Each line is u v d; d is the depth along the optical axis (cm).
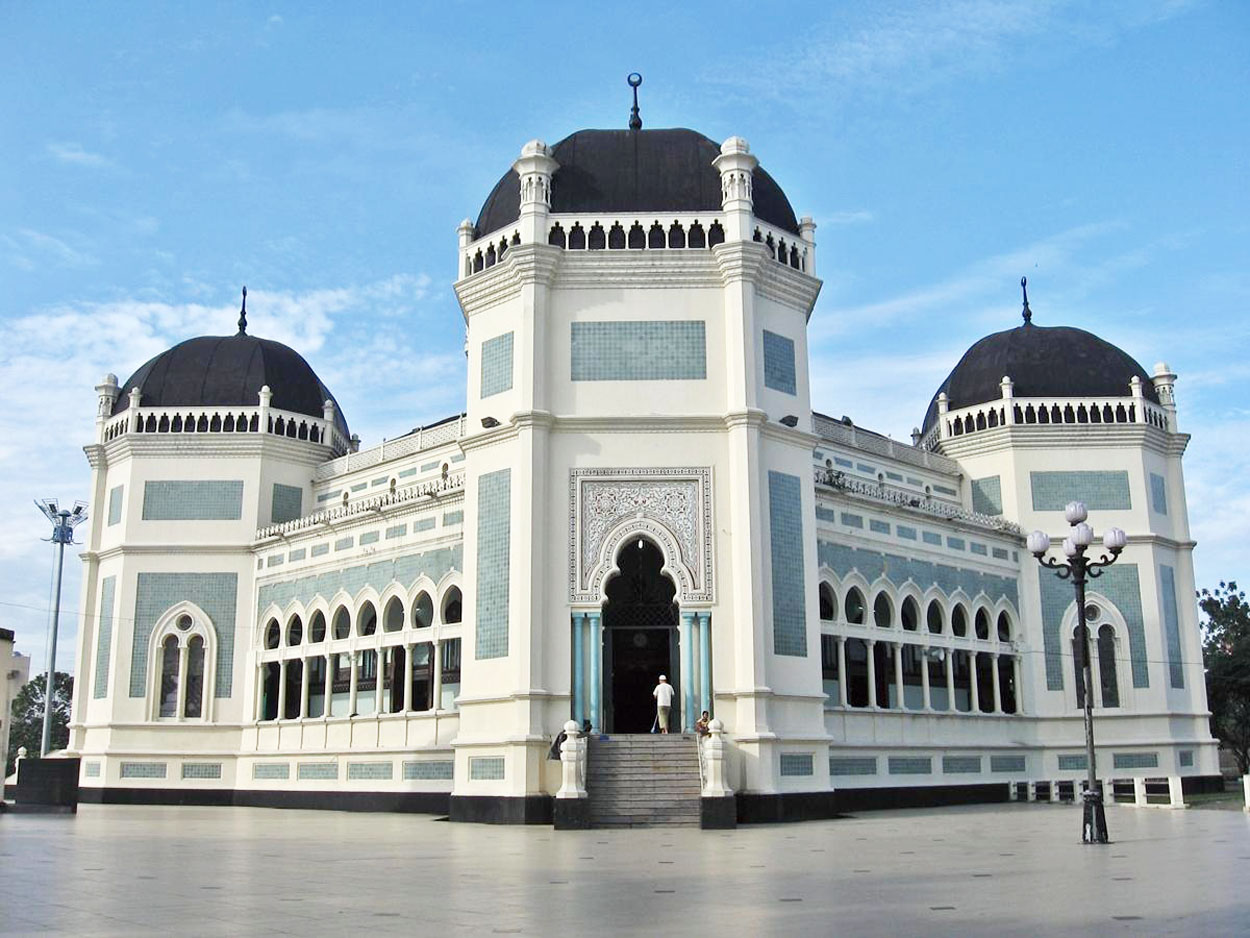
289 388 4469
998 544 4169
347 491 4306
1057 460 4303
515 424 2919
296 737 3888
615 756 2719
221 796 4038
